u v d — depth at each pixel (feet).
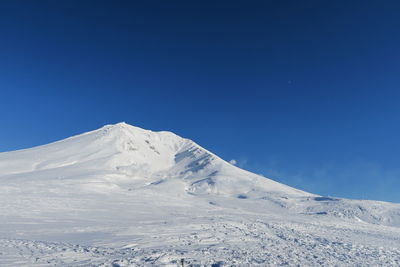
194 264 56.59
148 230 101.71
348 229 171.83
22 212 130.31
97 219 127.24
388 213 318.86
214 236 99.04
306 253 80.07
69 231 92.89
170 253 65.72
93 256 59.11
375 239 129.39
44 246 66.44
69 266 49.90
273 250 81.05
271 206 323.37
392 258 79.82
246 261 63.00
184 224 121.90
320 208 329.93
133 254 62.75
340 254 82.23
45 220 114.62
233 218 167.02
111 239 81.66
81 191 244.22
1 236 77.15
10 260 51.70
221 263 58.18
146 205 204.44
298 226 158.61
